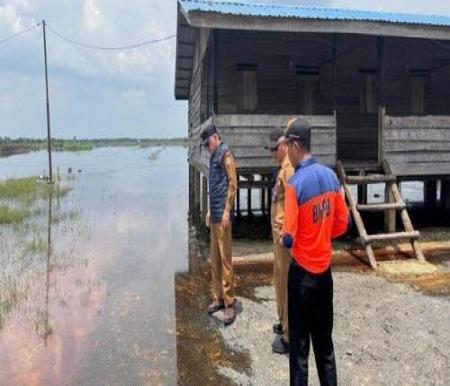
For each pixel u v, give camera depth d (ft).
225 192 19.11
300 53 41.01
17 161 188.96
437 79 44.42
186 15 28.89
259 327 18.75
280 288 16.22
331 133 31.76
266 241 34.99
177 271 28.35
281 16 28.78
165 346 17.53
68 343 18.12
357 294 21.98
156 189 80.23
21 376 15.62
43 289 25.03
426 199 51.55
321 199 11.30
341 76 42.16
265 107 40.60
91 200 64.28
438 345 16.69
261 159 30.35
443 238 34.73
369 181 31.50
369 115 42.91
